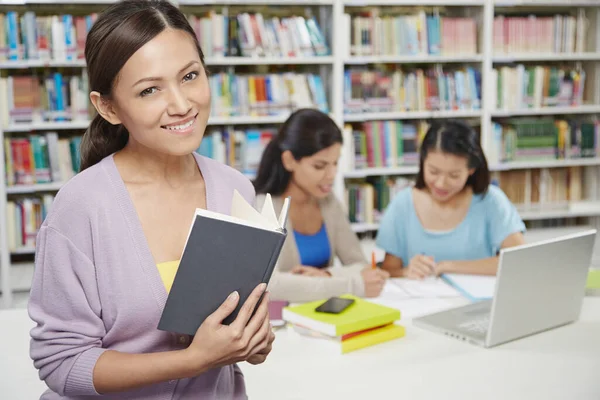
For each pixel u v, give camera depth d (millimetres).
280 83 4133
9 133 4070
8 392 1495
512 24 4426
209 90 1007
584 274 1880
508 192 4594
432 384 1493
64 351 986
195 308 979
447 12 4605
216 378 1089
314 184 2393
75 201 987
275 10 4309
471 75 4391
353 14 4469
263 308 999
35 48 3834
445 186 2461
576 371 1564
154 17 956
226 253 956
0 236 3875
